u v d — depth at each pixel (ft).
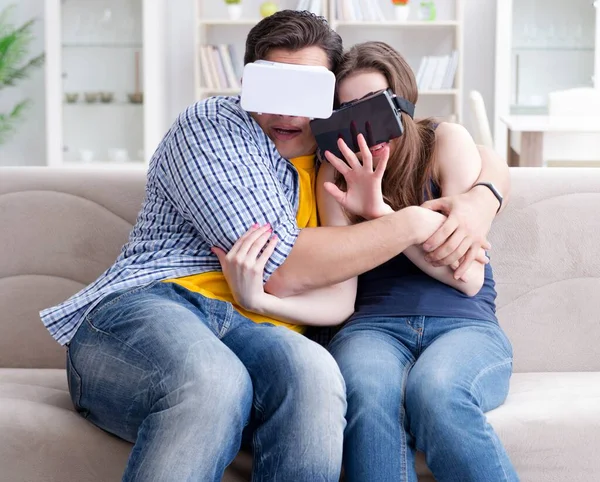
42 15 18.40
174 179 4.83
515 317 5.85
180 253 4.91
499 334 5.05
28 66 17.84
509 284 5.88
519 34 18.22
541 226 5.89
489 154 5.62
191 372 3.99
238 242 4.63
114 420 4.42
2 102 18.62
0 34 17.76
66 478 4.49
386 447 4.19
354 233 4.73
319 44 5.05
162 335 4.23
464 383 4.42
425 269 5.09
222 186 4.67
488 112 18.78
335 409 4.10
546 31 18.17
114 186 6.08
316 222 5.28
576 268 5.87
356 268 4.72
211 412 3.89
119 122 17.49
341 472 4.45
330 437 4.01
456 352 4.64
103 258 6.01
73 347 4.62
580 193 5.95
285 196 4.99
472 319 5.06
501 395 4.75
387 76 5.18
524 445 4.49
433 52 18.43
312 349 4.33
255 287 4.69
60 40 17.25
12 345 5.98
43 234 6.04
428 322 5.01
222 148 4.76
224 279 4.90
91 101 17.43
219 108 4.92
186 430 3.84
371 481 4.14
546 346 5.83
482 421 4.26
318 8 17.65
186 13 18.70
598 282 5.85
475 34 18.57
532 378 5.54
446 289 5.16
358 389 4.38
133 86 17.35
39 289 6.00
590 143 13.03
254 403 4.31
